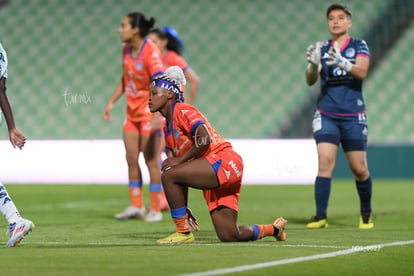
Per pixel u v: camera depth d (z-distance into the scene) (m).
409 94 67.62
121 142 54.03
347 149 25.20
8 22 75.75
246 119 67.69
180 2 75.00
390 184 52.06
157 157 28.66
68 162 54.59
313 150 52.53
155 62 28.12
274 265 14.59
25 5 76.50
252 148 53.06
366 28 71.19
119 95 29.91
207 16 74.12
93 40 73.44
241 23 73.19
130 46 28.78
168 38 33.09
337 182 54.59
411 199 39.28
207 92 69.38
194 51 72.38
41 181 54.72
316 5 73.00
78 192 46.44
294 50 71.25
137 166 29.16
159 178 28.61
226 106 68.56
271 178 52.78
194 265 14.48
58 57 72.88
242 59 71.19
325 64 25.38
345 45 25.36
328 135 25.12
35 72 71.88
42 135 67.94
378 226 25.55
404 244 18.77
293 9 73.19
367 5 72.31
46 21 75.31
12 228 17.89
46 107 69.12
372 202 37.34
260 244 18.61
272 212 32.34
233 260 15.25
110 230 24.09
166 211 33.06
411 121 66.50
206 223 26.67
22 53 73.44
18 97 70.06
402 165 56.19
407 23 71.25
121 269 13.95
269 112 67.75
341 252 16.88
